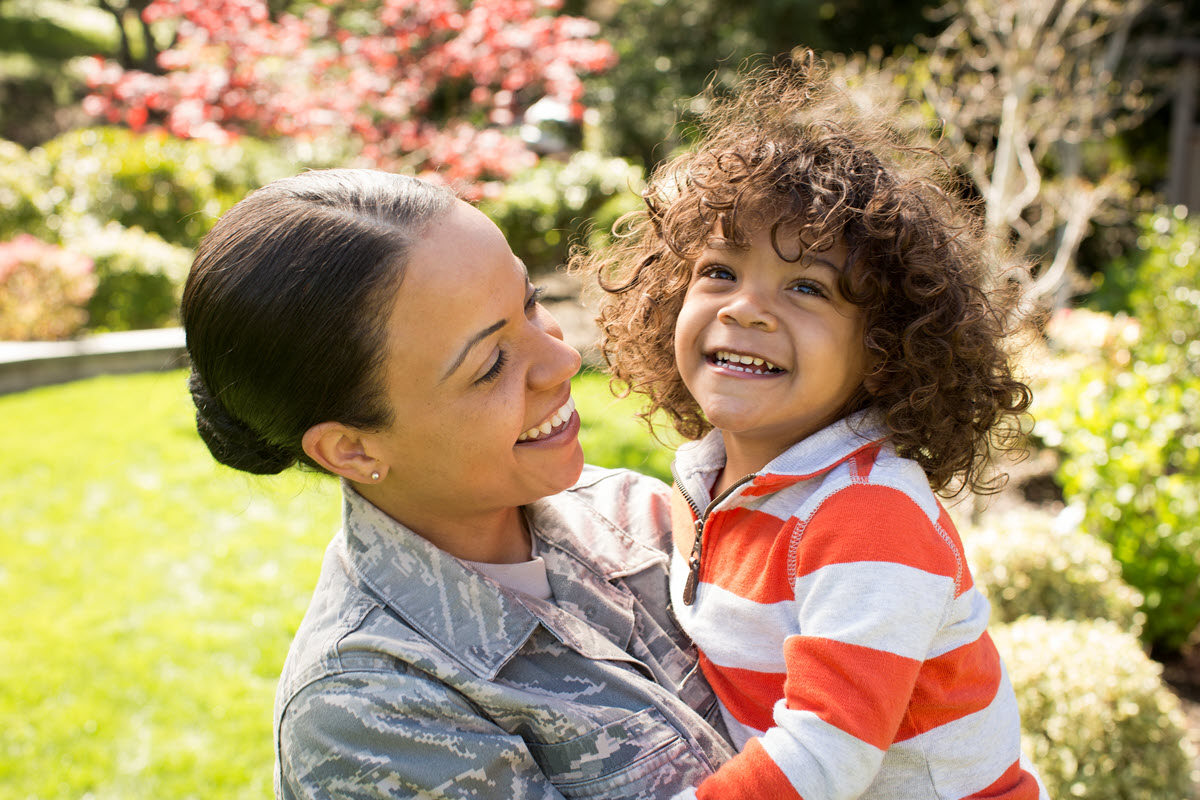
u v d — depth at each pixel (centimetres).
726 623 125
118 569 429
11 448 556
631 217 169
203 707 338
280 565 434
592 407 585
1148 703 248
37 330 704
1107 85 636
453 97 914
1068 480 416
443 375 109
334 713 106
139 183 870
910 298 127
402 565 117
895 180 131
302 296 105
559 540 134
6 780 303
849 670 108
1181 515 369
